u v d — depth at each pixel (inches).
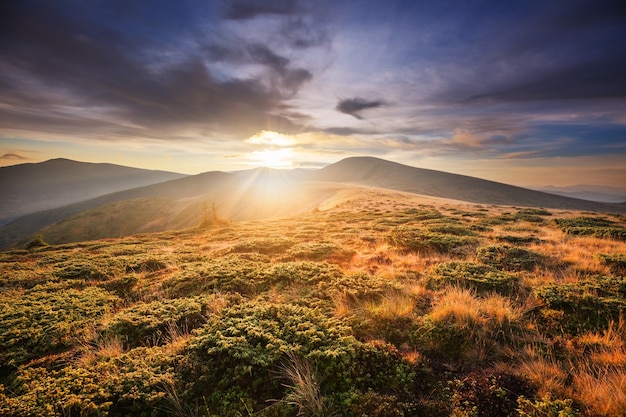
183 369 202.2
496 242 626.8
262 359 201.9
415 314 273.6
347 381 189.2
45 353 263.3
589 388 171.6
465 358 216.8
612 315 254.7
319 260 560.1
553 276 385.1
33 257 946.7
